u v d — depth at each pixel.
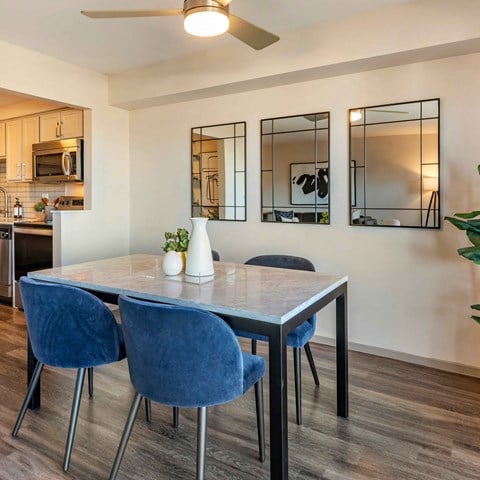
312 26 2.92
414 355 2.97
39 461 1.83
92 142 3.98
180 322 1.39
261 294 1.76
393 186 2.98
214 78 3.40
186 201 4.00
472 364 2.77
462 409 2.31
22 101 4.68
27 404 2.04
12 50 3.25
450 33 2.48
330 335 3.34
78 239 3.92
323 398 2.42
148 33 3.04
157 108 4.12
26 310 1.88
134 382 1.58
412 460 1.85
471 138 2.70
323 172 3.26
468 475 1.74
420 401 2.40
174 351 1.43
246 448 1.94
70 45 3.27
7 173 4.96
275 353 1.47
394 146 2.96
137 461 1.84
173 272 2.14
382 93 2.99
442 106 2.78
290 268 2.62
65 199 4.77
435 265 2.87
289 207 3.43
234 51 3.29
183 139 3.98
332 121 3.19
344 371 2.19
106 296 1.94
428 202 2.86
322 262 3.30
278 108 3.43
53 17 2.78
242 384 1.54
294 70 3.03
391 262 3.03
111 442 1.98
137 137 4.29
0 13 2.72
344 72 3.06
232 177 3.70
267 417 2.22
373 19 2.71
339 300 2.17
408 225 2.94
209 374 1.44
